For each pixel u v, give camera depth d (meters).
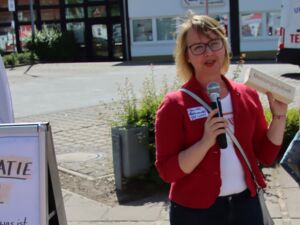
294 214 5.20
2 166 3.04
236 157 2.90
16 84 19.34
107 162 7.50
